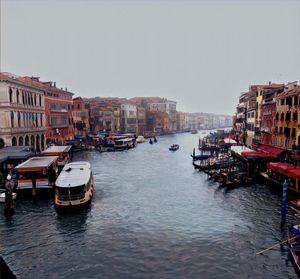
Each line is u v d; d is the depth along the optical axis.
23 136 44.97
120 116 106.50
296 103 33.53
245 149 43.75
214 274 14.71
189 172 40.44
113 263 15.74
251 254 16.59
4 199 24.75
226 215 22.70
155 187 31.73
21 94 44.91
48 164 28.64
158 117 134.50
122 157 56.44
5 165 33.34
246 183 32.06
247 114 61.78
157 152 65.81
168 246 17.64
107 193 29.27
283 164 29.94
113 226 20.64
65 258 16.28
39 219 21.77
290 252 16.34
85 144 69.94
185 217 22.39
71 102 73.69
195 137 123.94
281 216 20.20
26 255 16.59
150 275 14.64
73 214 22.84
